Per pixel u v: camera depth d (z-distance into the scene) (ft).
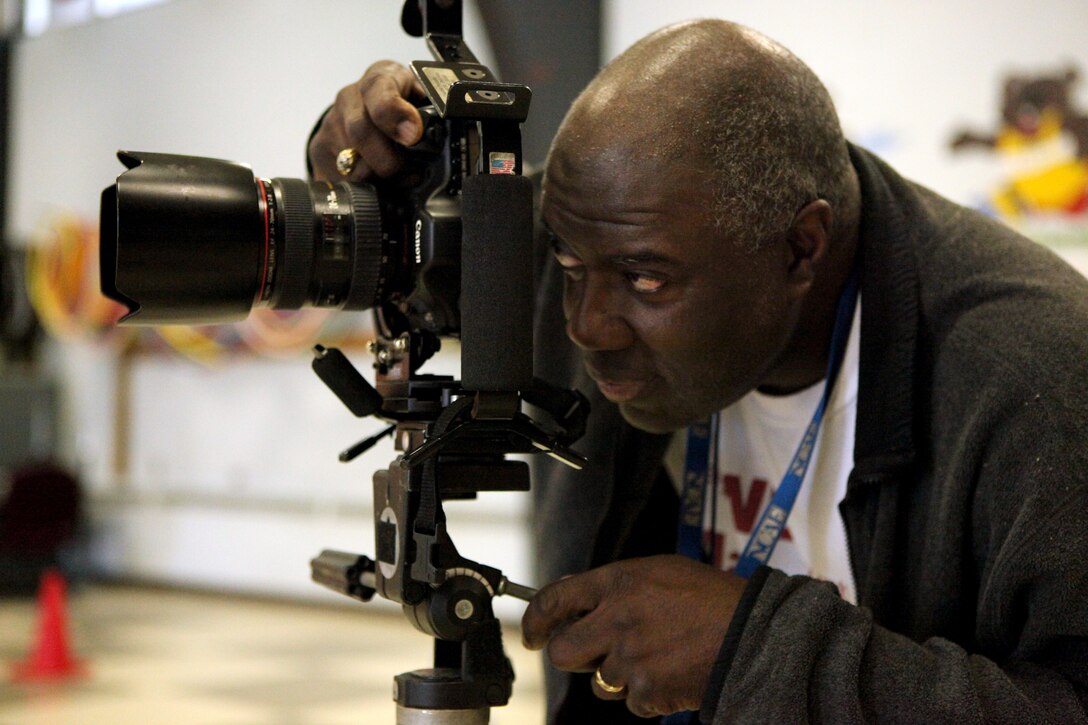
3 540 19.08
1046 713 2.58
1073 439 2.76
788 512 3.59
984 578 2.93
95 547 21.07
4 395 21.18
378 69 3.37
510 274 2.83
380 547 3.15
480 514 16.20
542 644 2.95
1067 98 11.00
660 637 2.80
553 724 3.99
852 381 3.46
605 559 4.01
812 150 3.17
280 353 18.22
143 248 2.89
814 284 3.36
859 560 3.26
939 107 11.76
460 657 3.09
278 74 18.62
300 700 11.94
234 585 19.31
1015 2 11.25
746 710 2.61
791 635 2.66
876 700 2.62
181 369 20.02
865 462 3.19
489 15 12.92
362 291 3.20
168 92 20.17
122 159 3.01
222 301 3.06
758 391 3.75
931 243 3.35
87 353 21.50
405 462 2.86
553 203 3.07
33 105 22.53
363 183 3.27
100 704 11.69
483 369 2.82
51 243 21.65
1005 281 3.14
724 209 2.96
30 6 22.65
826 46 12.44
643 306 3.03
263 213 3.06
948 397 3.11
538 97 12.84
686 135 2.93
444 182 3.05
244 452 19.21
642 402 3.26
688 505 3.93
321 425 18.29
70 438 21.74
